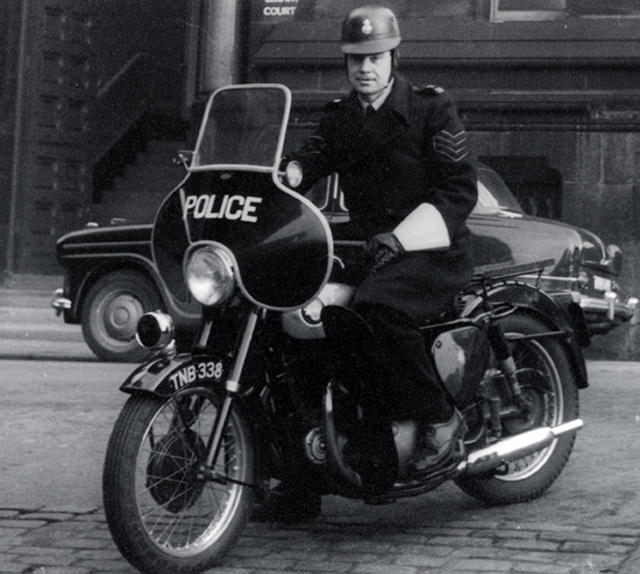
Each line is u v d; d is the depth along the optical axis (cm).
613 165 1602
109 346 1323
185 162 499
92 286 1329
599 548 509
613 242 1600
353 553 505
